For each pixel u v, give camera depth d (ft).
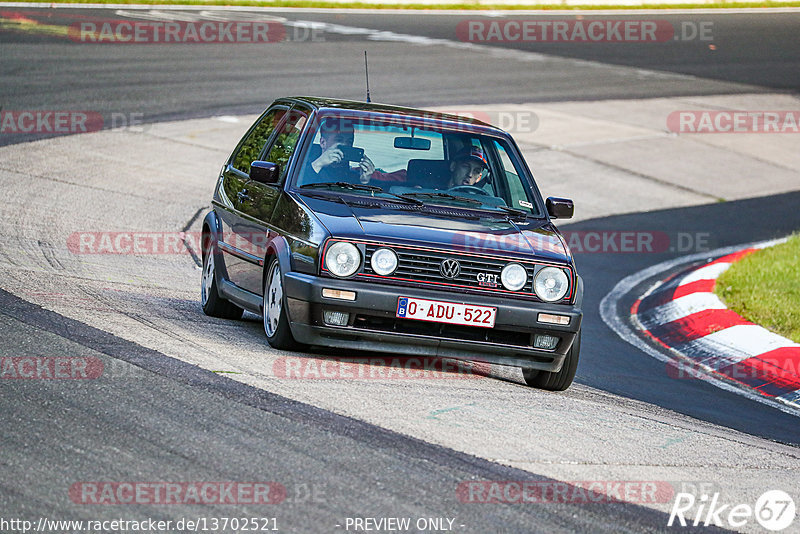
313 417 63.52
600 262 159.02
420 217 83.61
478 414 69.97
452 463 58.65
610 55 369.50
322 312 77.66
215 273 97.71
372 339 78.69
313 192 85.87
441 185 88.94
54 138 187.42
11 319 80.69
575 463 62.13
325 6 421.18
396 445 60.29
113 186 163.53
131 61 266.77
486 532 49.93
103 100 221.25
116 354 73.51
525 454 62.34
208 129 209.87
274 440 58.80
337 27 368.27
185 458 55.01
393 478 55.16
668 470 64.13
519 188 91.91
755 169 241.96
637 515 54.85
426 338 78.84
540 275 81.10
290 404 65.67
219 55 289.74
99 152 183.62
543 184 206.39
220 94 240.73
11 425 57.41
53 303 88.58
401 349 79.46
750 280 140.56
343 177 87.40
